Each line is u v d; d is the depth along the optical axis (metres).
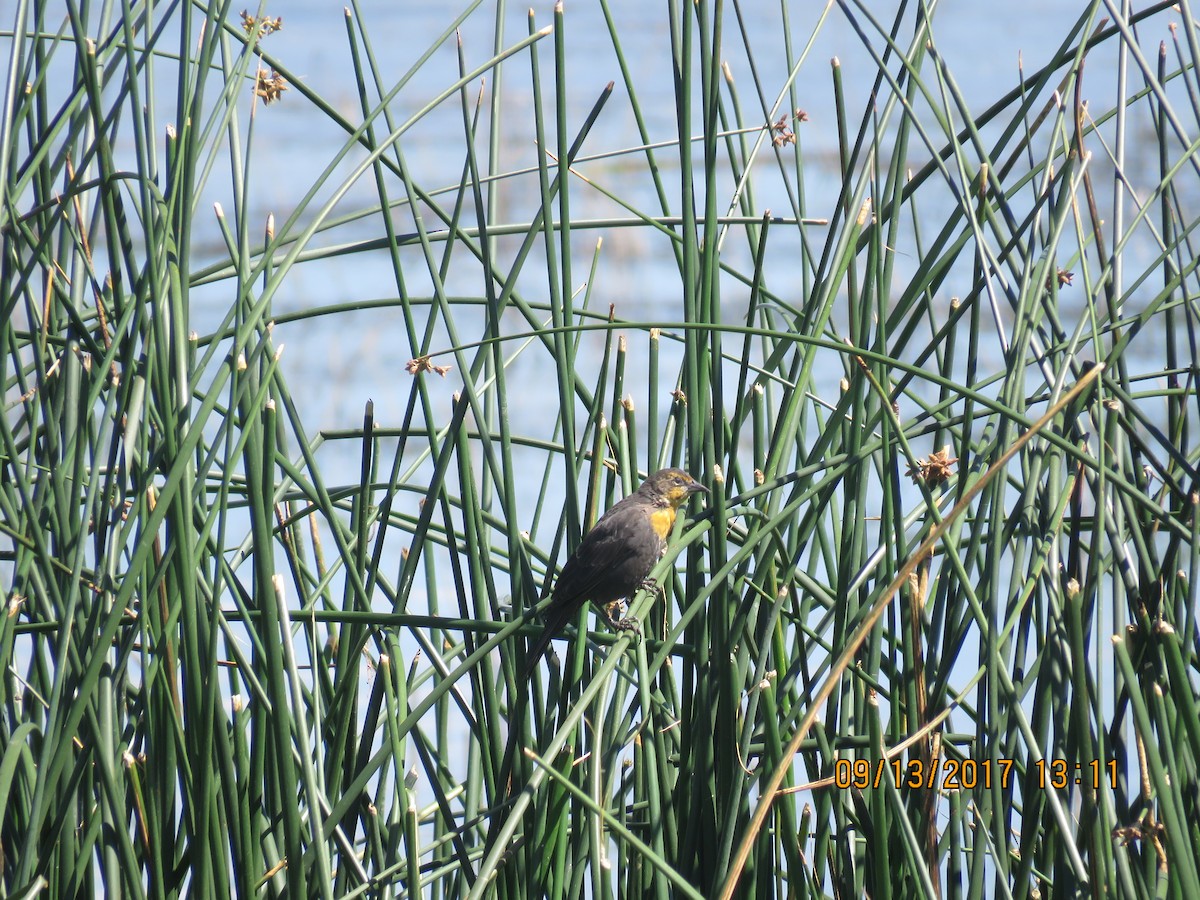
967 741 8.86
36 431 8.67
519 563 8.83
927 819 7.72
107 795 7.58
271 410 7.54
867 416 8.78
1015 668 7.70
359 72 8.70
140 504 8.00
